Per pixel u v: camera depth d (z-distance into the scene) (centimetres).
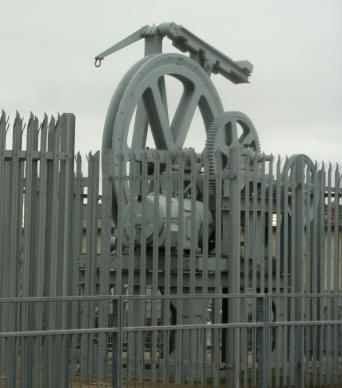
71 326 1347
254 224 1606
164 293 1578
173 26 2095
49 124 1314
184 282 1598
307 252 1675
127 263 1580
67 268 1335
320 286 1694
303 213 1670
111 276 1580
